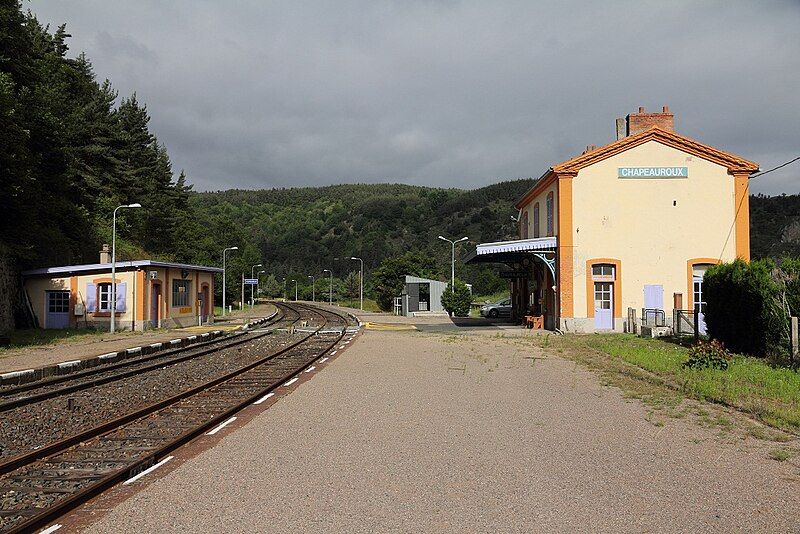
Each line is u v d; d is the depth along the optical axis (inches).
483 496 233.8
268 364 714.8
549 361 685.3
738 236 1130.0
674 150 1135.6
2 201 1127.6
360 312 2755.9
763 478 255.6
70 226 1598.2
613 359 693.9
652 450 302.2
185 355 817.5
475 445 312.7
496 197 6318.9
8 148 1078.4
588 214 1133.1
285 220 7524.6
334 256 5743.1
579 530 199.9
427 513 215.3
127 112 2571.4
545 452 298.7
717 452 298.0
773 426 352.2
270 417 390.6
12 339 1063.0
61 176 1501.0
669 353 717.3
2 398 504.1
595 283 1133.7
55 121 1412.4
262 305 3868.1
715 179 1135.6
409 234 5880.9
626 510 218.2
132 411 430.9
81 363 717.9
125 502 229.6
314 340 1085.8
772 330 653.9
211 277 1748.3
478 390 489.7
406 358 738.8
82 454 316.5
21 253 1199.6
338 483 250.2
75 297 1318.9
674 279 1129.4
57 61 1916.8
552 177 1176.8
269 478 257.8
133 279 1314.0
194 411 430.3
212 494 237.3
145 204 2385.6
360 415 391.9
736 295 716.0
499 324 1562.5
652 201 1134.4
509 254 1338.6
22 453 325.1
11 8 1264.8
